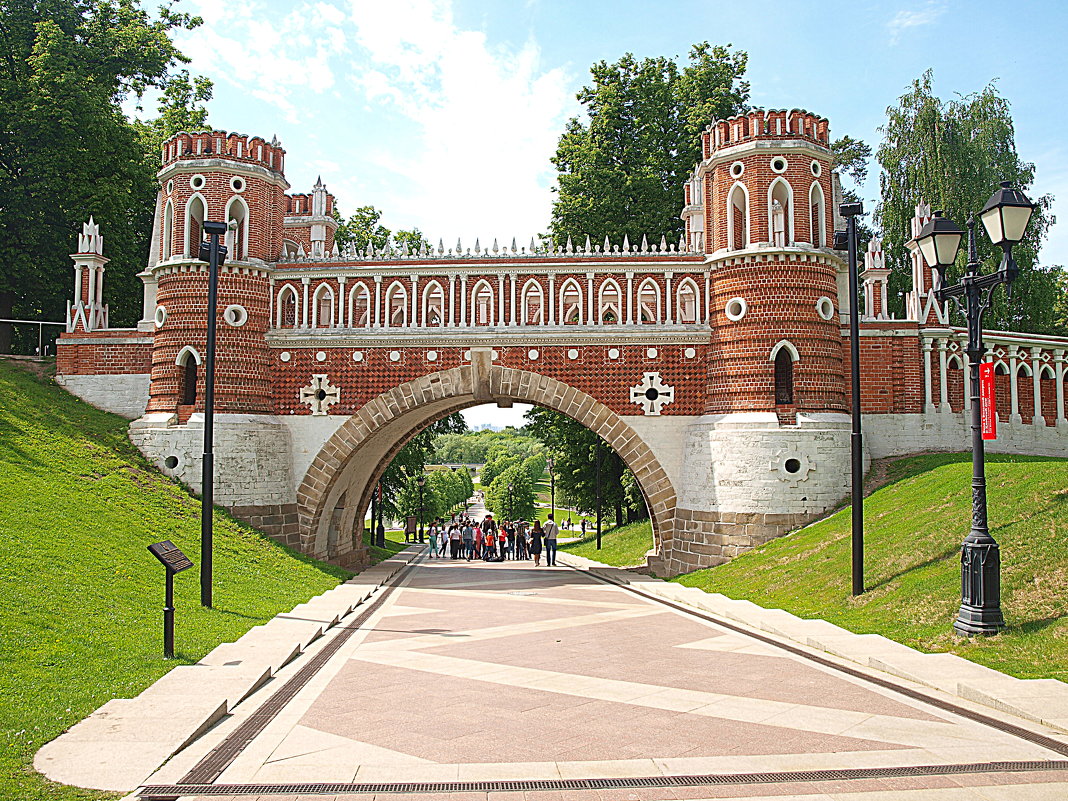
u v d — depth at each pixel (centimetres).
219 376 3034
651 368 3048
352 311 3158
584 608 2178
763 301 2878
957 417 3141
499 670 1379
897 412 3094
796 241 2894
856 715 1081
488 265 3111
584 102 4962
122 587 1781
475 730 1026
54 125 3738
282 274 3183
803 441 2781
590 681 1289
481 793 813
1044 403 3372
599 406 3055
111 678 1223
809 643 1550
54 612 1474
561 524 9725
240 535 2755
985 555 1445
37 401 3106
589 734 1006
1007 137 4453
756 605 2064
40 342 4062
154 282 3422
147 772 855
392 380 3117
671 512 3025
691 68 4909
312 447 3125
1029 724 1034
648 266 3070
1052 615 1412
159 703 1100
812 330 2872
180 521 2558
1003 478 2122
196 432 2964
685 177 4684
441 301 3158
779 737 989
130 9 4534
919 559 1881
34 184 3766
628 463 3050
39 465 2486
